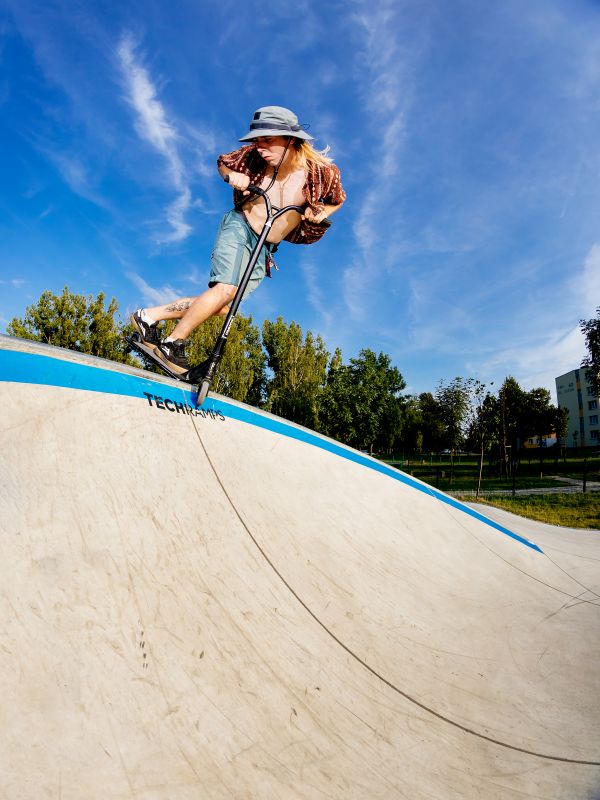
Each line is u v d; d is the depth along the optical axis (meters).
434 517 4.41
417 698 1.94
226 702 1.51
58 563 1.64
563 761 1.73
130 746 1.25
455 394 24.41
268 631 1.90
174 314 3.07
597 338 19.11
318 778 1.39
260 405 26.75
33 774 1.10
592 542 7.08
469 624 2.82
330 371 27.98
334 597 2.39
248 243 2.89
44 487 1.87
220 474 2.66
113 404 2.46
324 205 2.97
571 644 2.85
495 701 2.08
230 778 1.28
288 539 2.59
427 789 1.48
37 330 15.59
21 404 2.10
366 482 4.16
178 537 2.06
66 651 1.40
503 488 20.75
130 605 1.65
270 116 2.71
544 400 36.62
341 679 1.86
